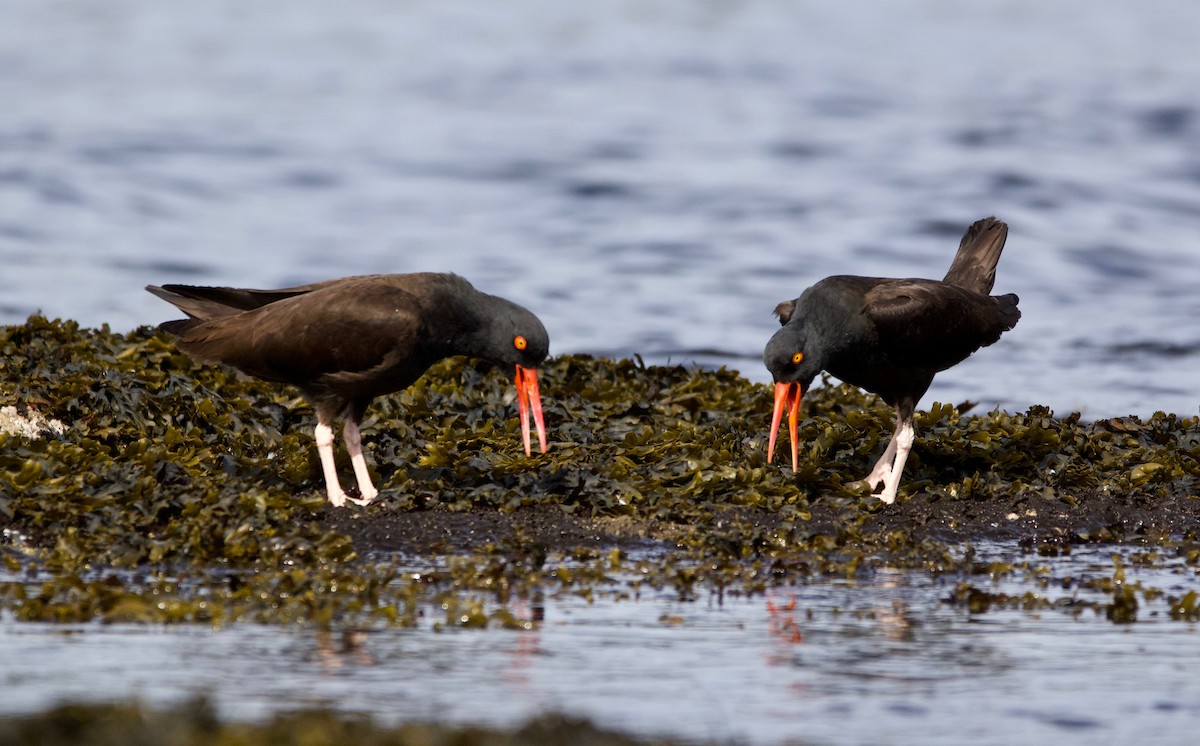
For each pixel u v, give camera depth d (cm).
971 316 1409
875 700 868
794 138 3994
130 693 841
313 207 3381
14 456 1255
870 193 3412
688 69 4953
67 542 1120
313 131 4094
